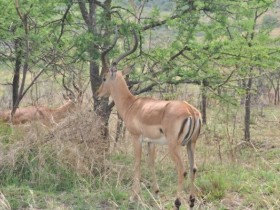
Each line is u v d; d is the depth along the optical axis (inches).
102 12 634.2
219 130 864.9
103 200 511.8
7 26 673.0
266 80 1312.7
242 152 752.3
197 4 630.5
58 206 486.6
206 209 490.0
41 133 577.9
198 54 655.8
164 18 653.9
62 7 682.2
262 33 772.0
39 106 683.4
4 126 621.6
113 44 575.5
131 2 673.6
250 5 722.8
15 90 759.7
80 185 534.3
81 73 714.2
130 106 547.8
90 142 579.5
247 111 821.9
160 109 505.7
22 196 507.2
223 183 541.3
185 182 561.3
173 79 650.2
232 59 661.3
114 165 579.2
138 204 491.8
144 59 665.0
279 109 1211.2
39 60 674.8
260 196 514.9
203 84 663.8
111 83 565.0
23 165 554.6
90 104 639.8
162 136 507.8
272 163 668.7
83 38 609.6
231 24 705.0
